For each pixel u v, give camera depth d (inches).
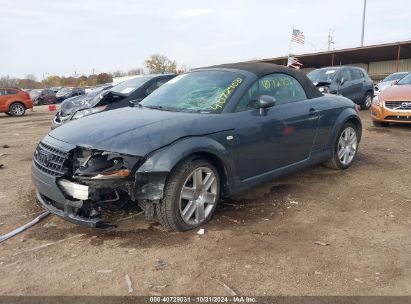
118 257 129.9
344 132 225.6
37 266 125.6
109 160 135.3
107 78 3019.2
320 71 543.5
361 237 141.9
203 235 145.0
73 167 140.9
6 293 111.5
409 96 350.9
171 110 169.9
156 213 143.4
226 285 113.0
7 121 648.4
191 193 146.8
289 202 177.8
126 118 158.6
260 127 169.2
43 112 885.8
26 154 308.7
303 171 227.1
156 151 136.9
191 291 110.6
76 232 149.6
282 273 118.8
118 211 146.2
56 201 144.4
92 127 151.8
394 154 267.3
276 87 186.5
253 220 158.2
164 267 123.1
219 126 154.7
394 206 171.2
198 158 148.8
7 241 143.3
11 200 187.9
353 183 204.4
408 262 124.2
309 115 196.4
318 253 130.6
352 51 1305.4
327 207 171.5
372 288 110.9
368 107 585.0
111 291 111.3
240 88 169.6
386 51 1294.3
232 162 158.9
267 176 178.1
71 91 1429.6
